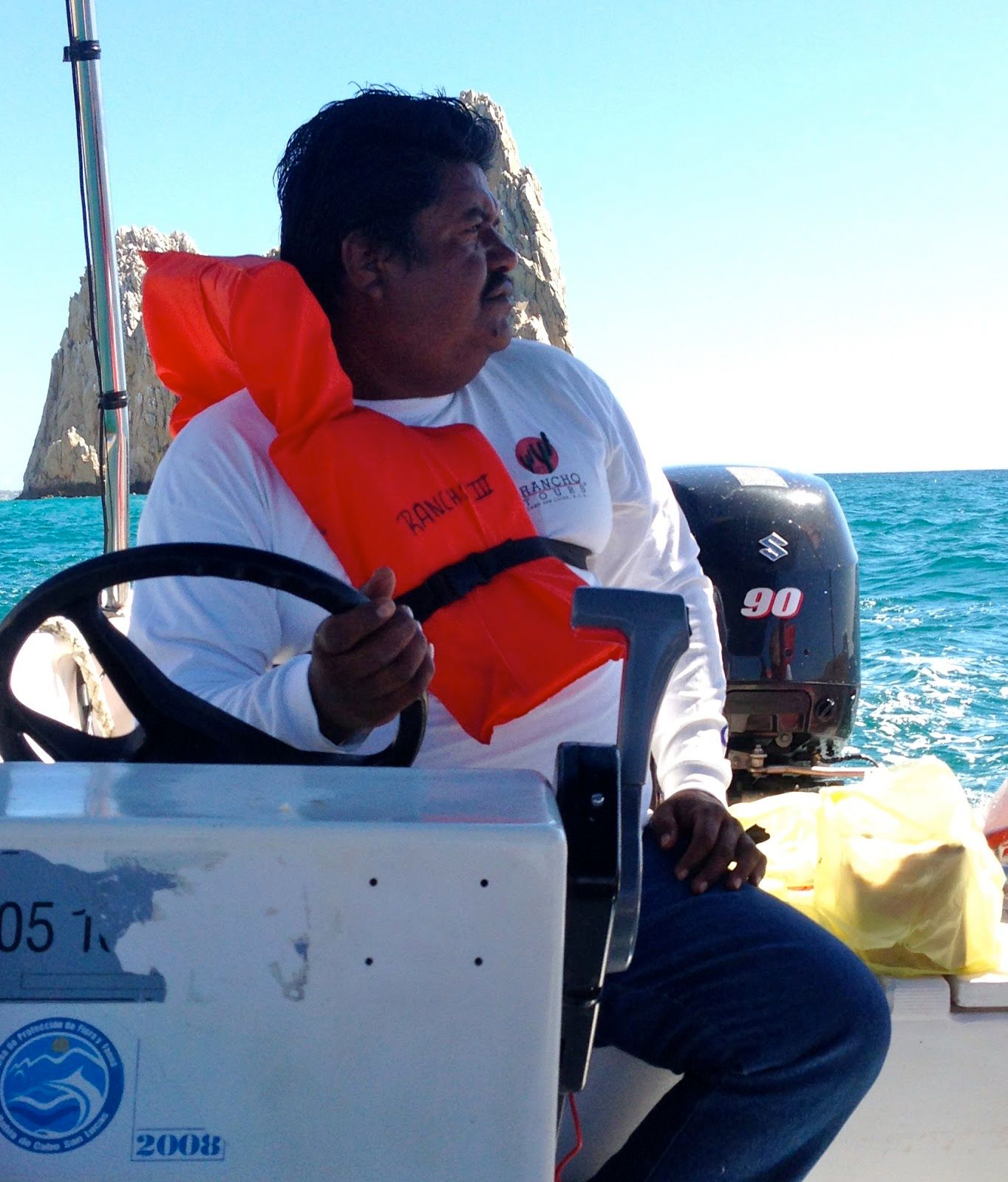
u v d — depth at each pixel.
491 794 0.84
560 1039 0.85
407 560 1.37
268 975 0.74
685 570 1.74
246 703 1.18
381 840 0.74
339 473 1.38
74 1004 0.73
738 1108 1.27
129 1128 0.74
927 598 11.81
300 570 1.04
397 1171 0.76
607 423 1.69
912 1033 1.51
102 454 2.47
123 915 0.73
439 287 1.50
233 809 0.77
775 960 1.28
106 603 2.54
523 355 1.68
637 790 0.96
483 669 1.37
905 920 1.51
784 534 2.75
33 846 0.73
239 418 1.47
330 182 1.50
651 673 0.97
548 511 1.57
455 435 1.45
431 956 0.75
